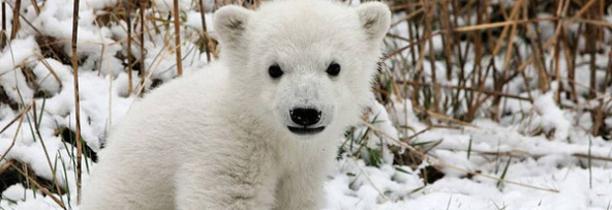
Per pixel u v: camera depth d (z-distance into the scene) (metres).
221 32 7.86
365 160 11.30
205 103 7.80
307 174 8.23
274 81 7.40
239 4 11.33
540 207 9.90
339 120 7.82
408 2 14.50
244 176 7.74
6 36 11.03
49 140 10.37
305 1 7.85
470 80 14.30
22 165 10.06
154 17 11.34
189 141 7.70
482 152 11.82
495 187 11.03
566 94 14.07
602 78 14.66
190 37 11.56
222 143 7.64
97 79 11.12
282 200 8.42
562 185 10.77
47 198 9.71
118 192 8.04
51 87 10.96
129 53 10.74
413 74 13.66
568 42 14.97
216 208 7.63
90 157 10.36
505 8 15.49
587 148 11.80
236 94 7.69
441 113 13.25
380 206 10.01
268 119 7.61
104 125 10.55
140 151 7.95
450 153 11.79
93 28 11.42
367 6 7.92
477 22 13.77
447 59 13.70
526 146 12.08
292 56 7.23
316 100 7.00
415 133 11.93
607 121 13.18
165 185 7.96
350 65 7.54
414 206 9.96
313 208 8.46
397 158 11.57
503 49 15.52
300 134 7.14
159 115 7.98
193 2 11.80
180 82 8.23
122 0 11.67
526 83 13.43
